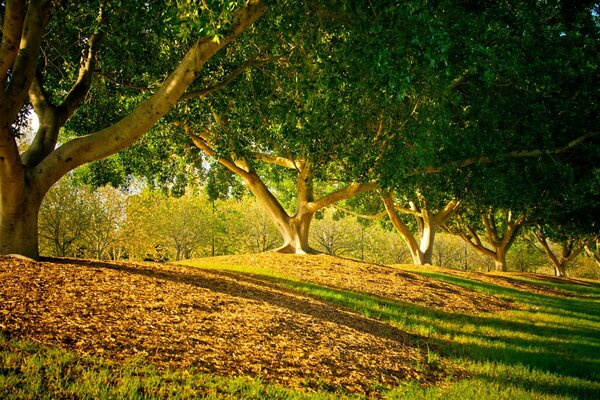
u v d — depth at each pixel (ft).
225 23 23.35
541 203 76.13
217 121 51.03
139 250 137.08
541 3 52.08
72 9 34.30
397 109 44.34
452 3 36.11
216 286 33.14
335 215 106.42
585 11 52.70
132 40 33.09
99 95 45.34
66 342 17.78
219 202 160.25
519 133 58.49
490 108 53.47
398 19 24.11
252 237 177.27
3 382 13.88
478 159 59.06
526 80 50.78
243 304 28.86
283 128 37.73
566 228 92.68
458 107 56.03
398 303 43.70
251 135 47.14
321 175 51.01
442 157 58.23
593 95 55.57
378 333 30.35
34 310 20.21
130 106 50.88
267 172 78.89
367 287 48.88
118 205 125.08
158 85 41.68
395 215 87.15
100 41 36.35
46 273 26.22
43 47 37.29
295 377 19.84
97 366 16.28
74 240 122.42
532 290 75.36
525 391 22.04
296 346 23.50
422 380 23.12
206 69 39.17
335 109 35.94
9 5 23.02
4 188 28.63
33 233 30.45
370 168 48.57
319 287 44.37
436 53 24.13
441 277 68.59
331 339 26.09
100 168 65.46
